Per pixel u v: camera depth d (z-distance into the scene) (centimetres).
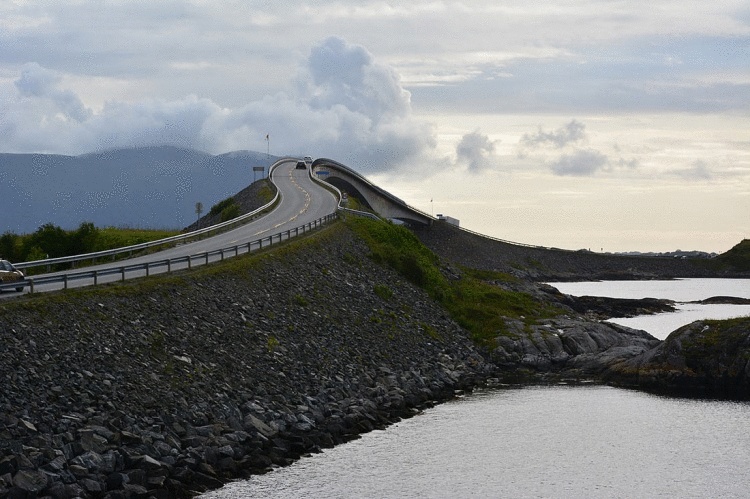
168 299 5497
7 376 3816
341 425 4944
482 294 9862
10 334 4162
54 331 4400
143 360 4581
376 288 8350
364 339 6856
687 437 5228
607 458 4775
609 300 14388
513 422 5538
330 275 8031
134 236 10762
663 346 6906
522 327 8438
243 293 6331
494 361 7844
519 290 13325
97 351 4412
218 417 4375
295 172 17212
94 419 3784
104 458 3494
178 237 8462
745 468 4622
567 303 13712
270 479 4025
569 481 4375
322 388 5400
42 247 8656
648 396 6400
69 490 3225
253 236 9075
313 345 6091
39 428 3572
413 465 4522
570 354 7994
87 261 7519
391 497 4034
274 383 5134
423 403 6016
